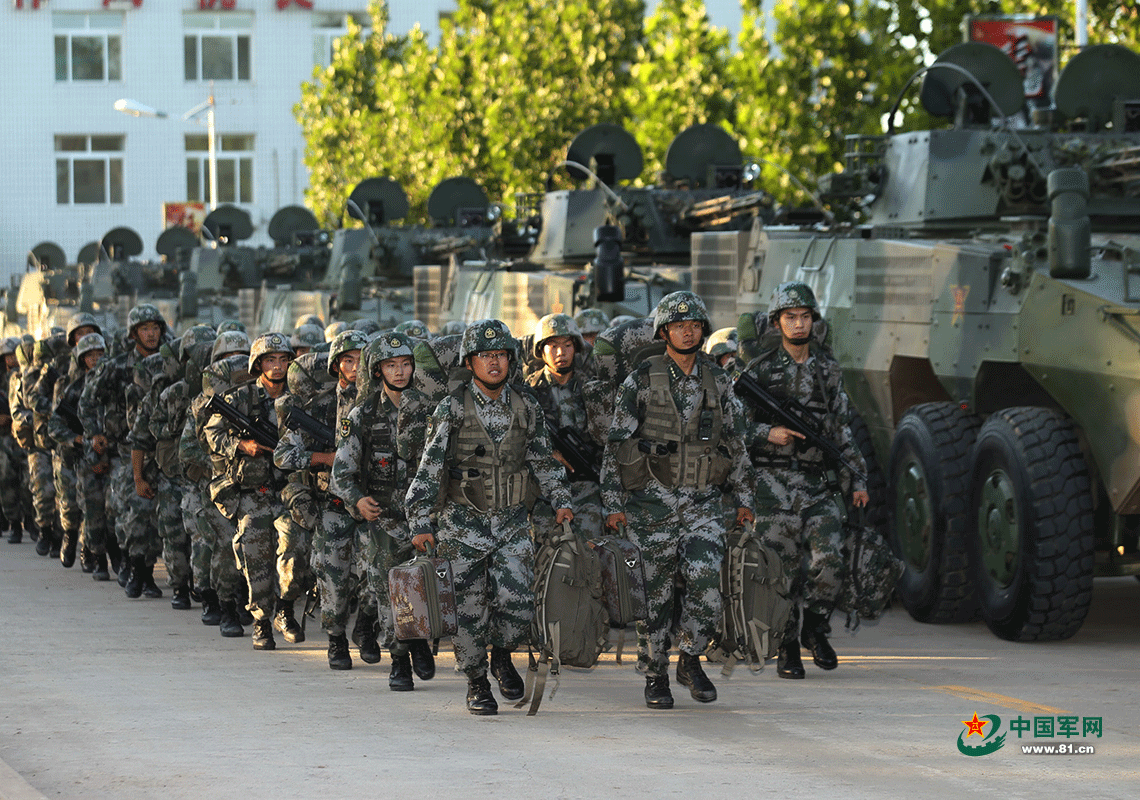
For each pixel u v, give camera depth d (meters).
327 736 19.39
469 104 90.62
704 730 19.69
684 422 20.80
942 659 25.81
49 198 142.62
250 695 22.64
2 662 25.83
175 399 31.03
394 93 98.81
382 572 23.00
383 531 22.98
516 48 87.44
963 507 28.94
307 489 25.56
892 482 31.03
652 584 20.98
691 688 21.56
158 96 143.62
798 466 23.12
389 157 100.19
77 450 38.47
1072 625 26.95
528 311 43.47
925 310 30.62
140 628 30.38
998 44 50.44
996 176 33.28
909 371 31.95
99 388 35.00
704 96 72.56
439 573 20.30
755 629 21.08
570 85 87.81
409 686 23.06
